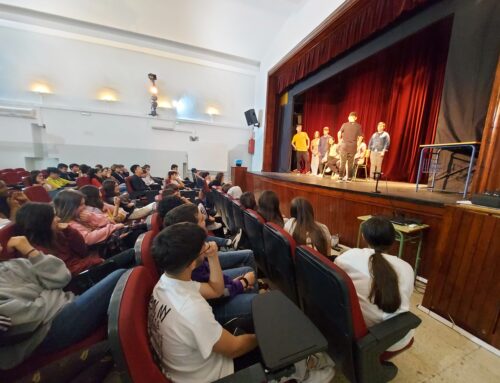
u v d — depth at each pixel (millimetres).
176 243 702
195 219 1221
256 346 800
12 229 1120
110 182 3068
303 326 703
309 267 924
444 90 2562
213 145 7762
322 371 1027
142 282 709
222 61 7117
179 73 7145
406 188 3145
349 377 894
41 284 880
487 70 2188
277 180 4344
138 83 6832
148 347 595
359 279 983
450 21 3459
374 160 4523
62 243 1272
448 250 1421
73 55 6137
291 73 5391
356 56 3682
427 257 1959
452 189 2631
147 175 5332
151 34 5883
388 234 966
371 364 821
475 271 1293
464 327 1349
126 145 6957
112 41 6285
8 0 4926
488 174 1648
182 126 7438
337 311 826
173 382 678
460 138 2449
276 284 1523
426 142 4613
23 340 744
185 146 7559
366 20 3217
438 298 1478
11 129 5938
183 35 5879
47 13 5297
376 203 2393
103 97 6551
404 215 2121
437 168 2762
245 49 6398
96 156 6703
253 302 813
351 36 3514
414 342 1288
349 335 797
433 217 1897
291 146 6273
